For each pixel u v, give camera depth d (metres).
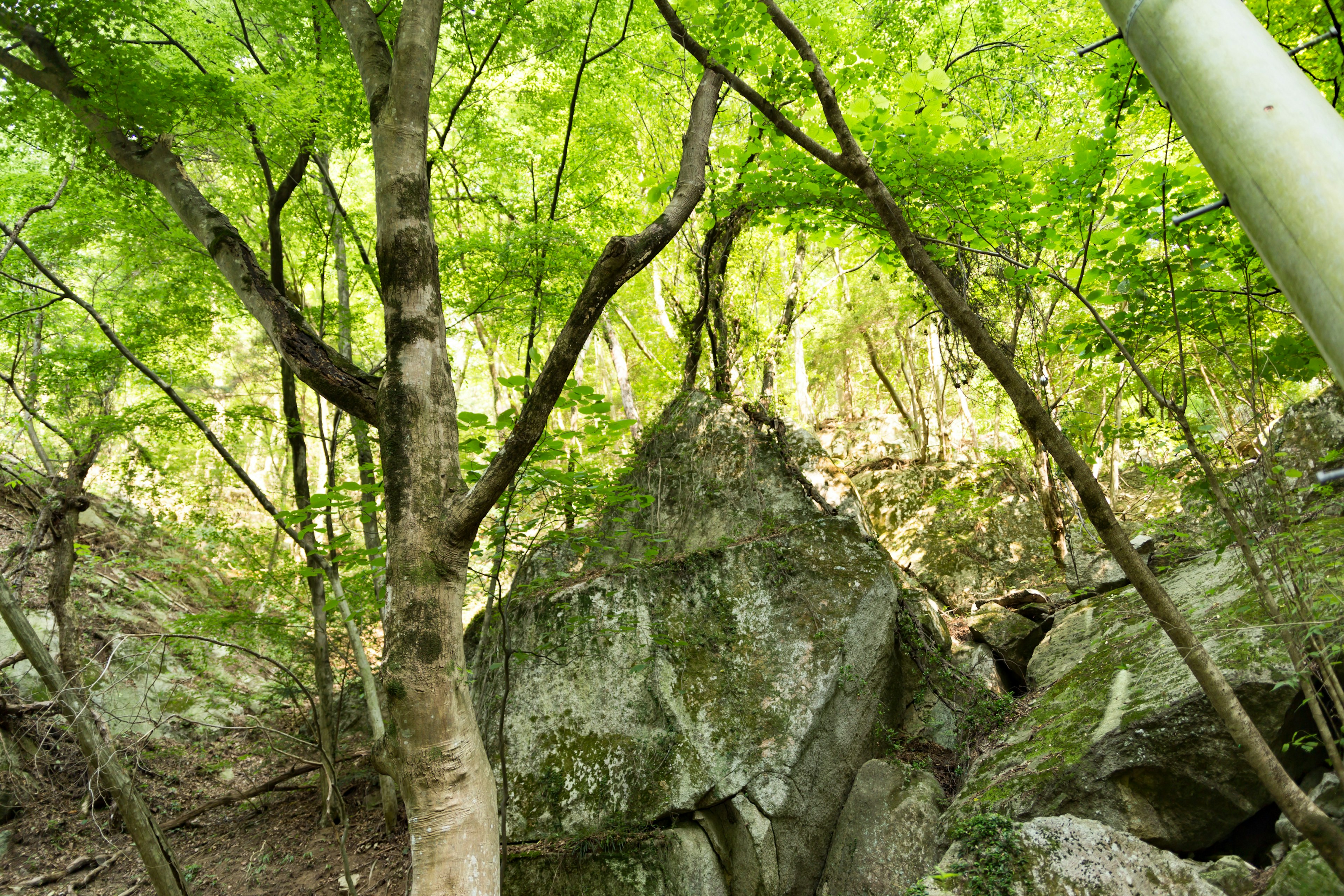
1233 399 4.96
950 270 5.23
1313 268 0.98
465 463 4.39
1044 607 7.54
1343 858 2.16
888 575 6.71
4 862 6.93
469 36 6.85
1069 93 7.54
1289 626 2.89
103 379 7.70
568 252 6.78
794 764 5.68
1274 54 1.13
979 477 10.22
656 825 5.74
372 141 3.57
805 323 15.04
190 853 7.46
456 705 2.91
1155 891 3.63
